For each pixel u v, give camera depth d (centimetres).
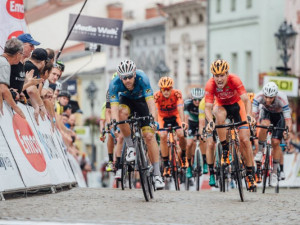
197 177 2409
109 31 2802
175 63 8769
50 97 1938
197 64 8331
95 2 10656
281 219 1239
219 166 2084
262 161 2034
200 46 8269
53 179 1695
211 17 7994
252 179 1720
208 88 1672
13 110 1570
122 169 1839
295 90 3522
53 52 1852
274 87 2050
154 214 1253
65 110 2703
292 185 3048
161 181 1582
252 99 2370
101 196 1582
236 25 7594
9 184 1457
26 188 1514
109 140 2191
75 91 3247
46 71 1803
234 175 1639
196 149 2423
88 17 2788
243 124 1634
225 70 1623
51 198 1506
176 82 8750
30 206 1327
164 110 2291
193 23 8369
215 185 2200
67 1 10688
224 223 1165
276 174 2134
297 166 3064
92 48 2838
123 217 1197
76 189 1825
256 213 1318
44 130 1770
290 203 1537
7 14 1980
